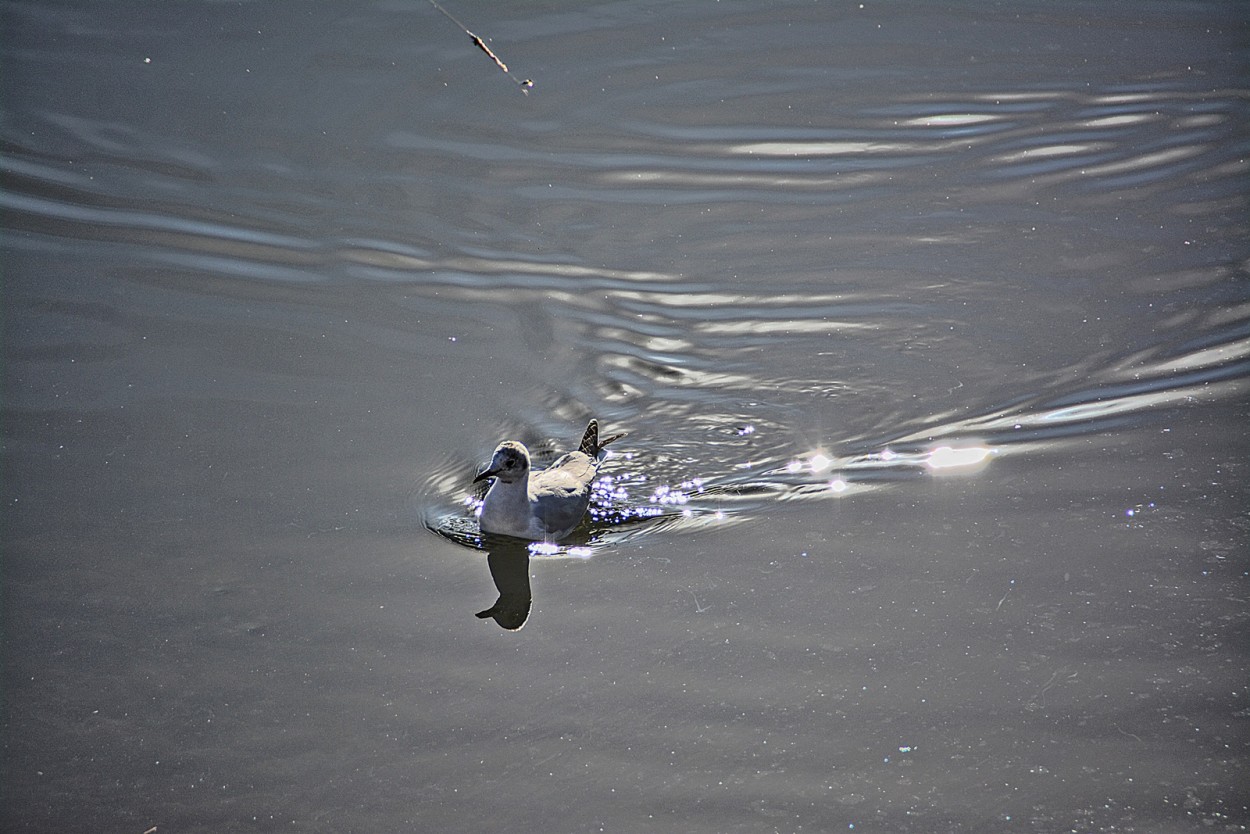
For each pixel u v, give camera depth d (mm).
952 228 14531
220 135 15742
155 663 8914
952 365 12414
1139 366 12164
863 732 8281
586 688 8742
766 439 11570
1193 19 18422
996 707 8438
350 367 12375
